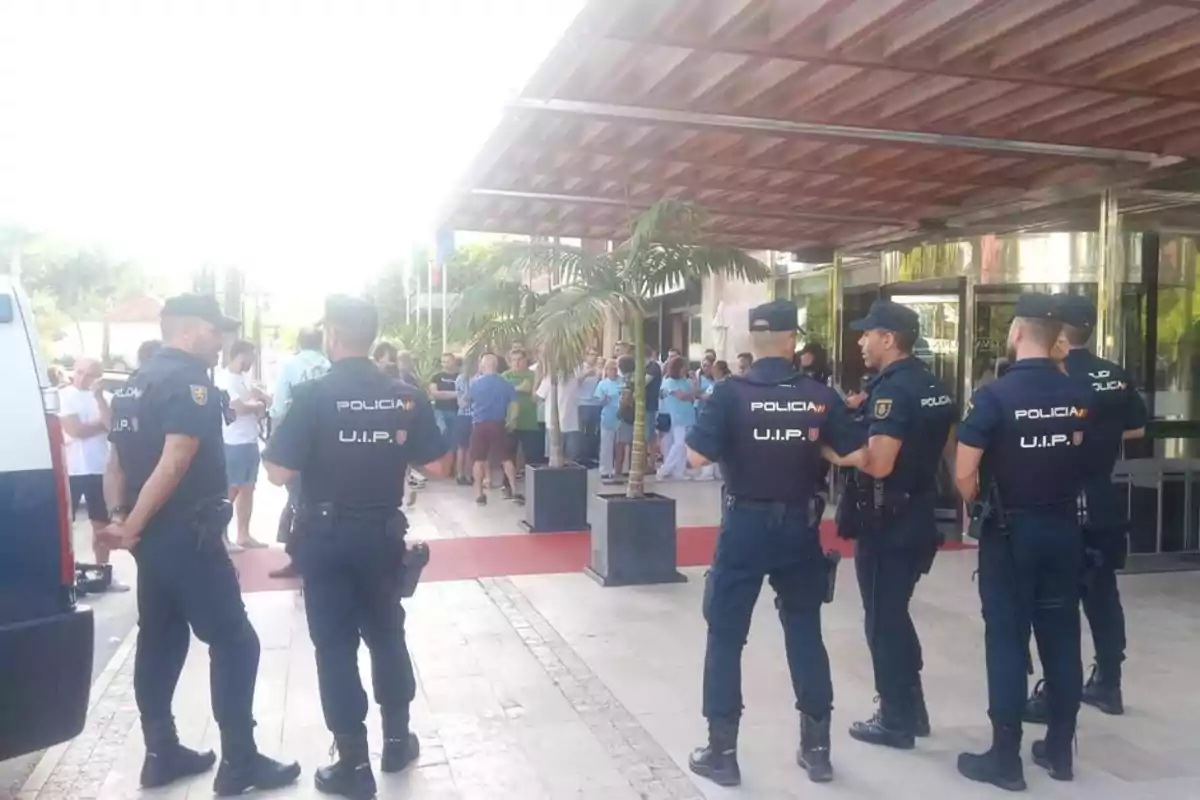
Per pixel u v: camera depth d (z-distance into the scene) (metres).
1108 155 7.95
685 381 14.36
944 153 8.08
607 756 4.52
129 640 6.38
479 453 11.84
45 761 4.48
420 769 4.39
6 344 3.75
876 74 6.21
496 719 4.96
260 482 14.58
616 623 6.68
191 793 4.17
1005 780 4.18
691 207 7.83
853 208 10.42
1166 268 8.81
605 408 13.82
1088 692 5.16
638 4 5.25
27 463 3.69
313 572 4.10
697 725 4.88
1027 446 4.14
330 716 4.09
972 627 6.54
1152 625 6.68
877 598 4.62
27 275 27.11
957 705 5.15
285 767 4.24
